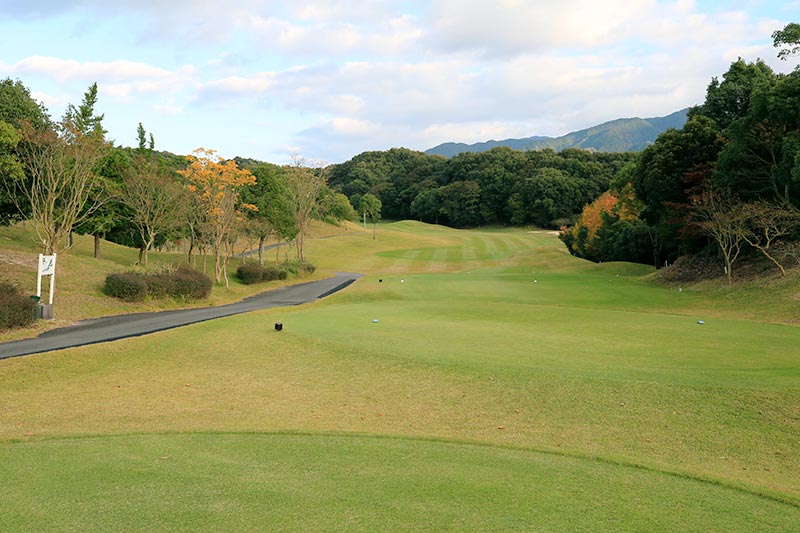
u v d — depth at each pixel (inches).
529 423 347.3
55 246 975.6
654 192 1409.9
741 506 215.8
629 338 578.2
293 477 231.8
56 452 270.7
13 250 1250.6
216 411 380.2
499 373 425.7
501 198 4579.2
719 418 338.0
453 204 4633.4
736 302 1015.6
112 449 276.5
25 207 1236.5
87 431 321.1
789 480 271.0
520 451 287.0
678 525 193.5
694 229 1306.6
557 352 501.4
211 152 1396.4
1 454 267.4
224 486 219.3
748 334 600.4
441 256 2605.8
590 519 195.2
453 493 215.9
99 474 234.4
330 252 2765.7
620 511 204.2
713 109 1473.9
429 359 472.1
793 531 192.4
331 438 301.7
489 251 2738.7
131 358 544.7
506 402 379.9
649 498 220.1
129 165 1428.4
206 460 256.4
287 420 354.9
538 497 214.8
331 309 867.4
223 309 1024.2
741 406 348.5
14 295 718.5
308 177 2092.8
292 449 277.7
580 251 2439.7
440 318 752.3
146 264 1330.0
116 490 214.5
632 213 1996.8
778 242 1156.5
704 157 1334.9
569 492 222.2
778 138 1114.7
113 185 1322.6
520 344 543.8
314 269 2016.5
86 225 1373.0
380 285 1379.2
